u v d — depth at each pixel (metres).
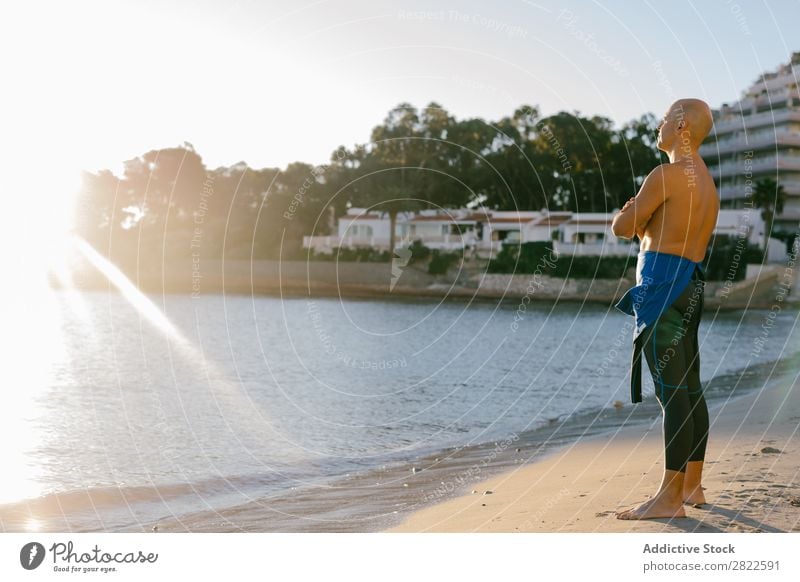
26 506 7.98
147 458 11.30
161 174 72.19
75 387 21.48
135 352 32.44
